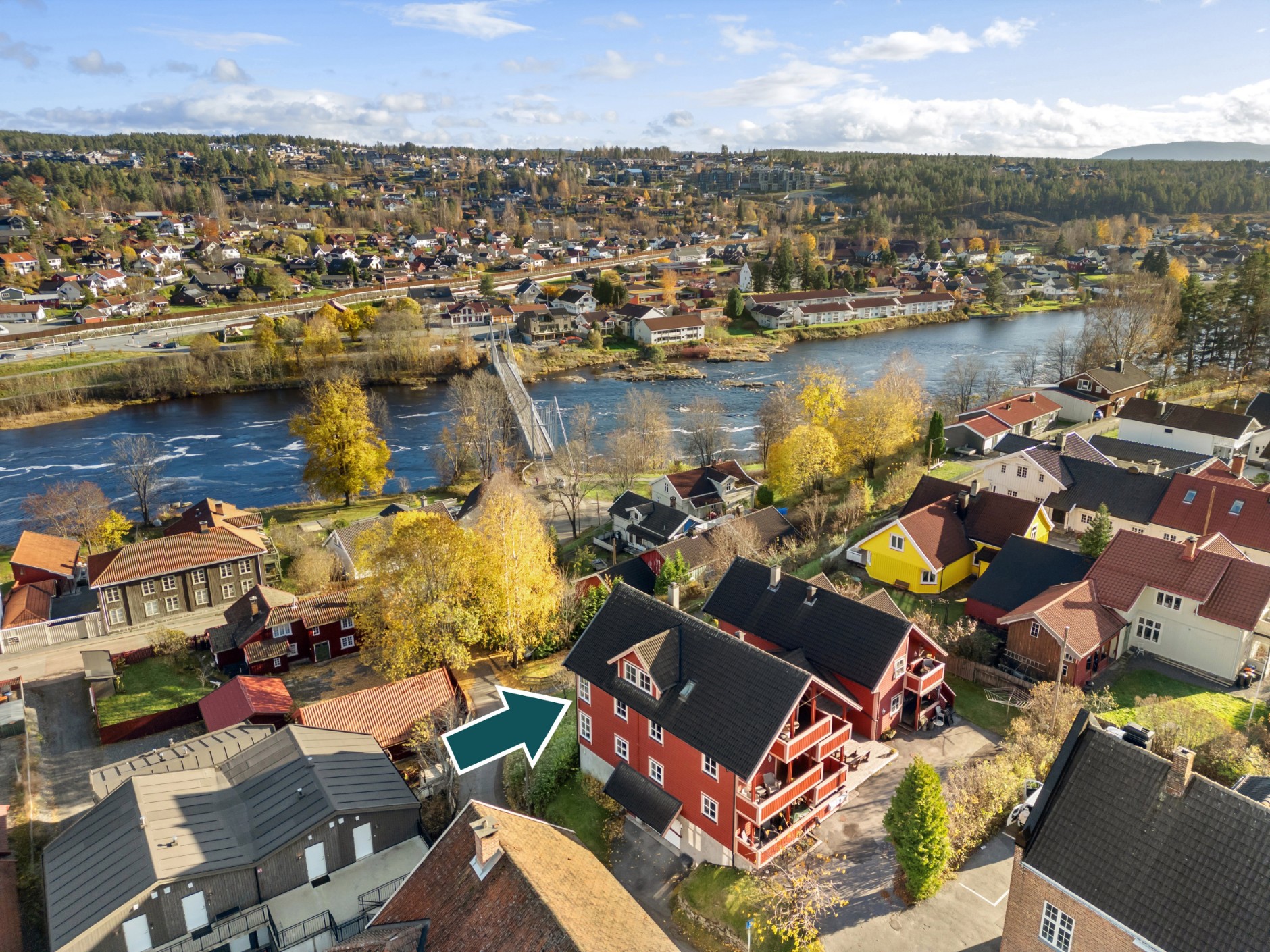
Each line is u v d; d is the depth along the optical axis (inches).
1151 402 3560.5
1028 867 1119.0
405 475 4877.0
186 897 1337.4
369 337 7372.1
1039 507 2475.4
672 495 3710.6
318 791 1520.7
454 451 4643.2
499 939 1047.6
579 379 7017.7
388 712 2011.6
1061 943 1104.8
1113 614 1993.1
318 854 1475.1
